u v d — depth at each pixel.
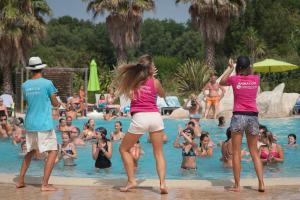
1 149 14.60
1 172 11.24
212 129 18.56
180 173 11.02
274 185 8.64
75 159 12.69
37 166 11.73
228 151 11.64
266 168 11.53
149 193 8.20
